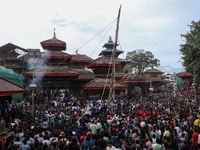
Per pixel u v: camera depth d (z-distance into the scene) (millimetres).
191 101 35562
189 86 59906
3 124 16812
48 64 48312
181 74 63781
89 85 45594
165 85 109125
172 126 15320
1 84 20562
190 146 14914
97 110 27359
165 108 27422
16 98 38219
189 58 39125
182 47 41906
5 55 51469
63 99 38906
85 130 14195
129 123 16609
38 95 40312
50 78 43188
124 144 10516
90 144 11883
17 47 51094
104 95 46625
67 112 25203
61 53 49531
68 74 42656
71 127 15945
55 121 21703
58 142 12203
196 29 39562
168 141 11773
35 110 27469
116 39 36469
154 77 89438
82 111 27500
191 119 18812
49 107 29250
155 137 12969
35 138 12297
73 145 10273
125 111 26734
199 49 36875
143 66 88938
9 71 37062
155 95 62625
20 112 21578
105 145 10938
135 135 12062
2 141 12289
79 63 58375
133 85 57906
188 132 15055
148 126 15227
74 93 49500
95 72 50469
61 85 43844
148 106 30219
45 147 10102
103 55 74125
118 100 41562
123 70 73250
